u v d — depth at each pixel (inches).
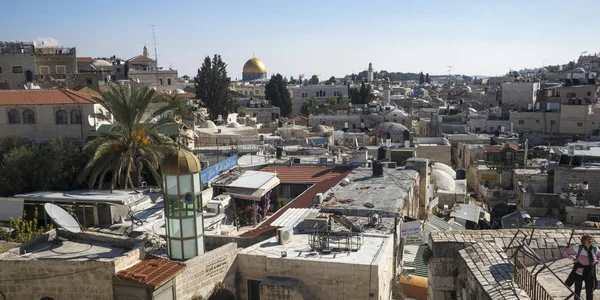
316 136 3363.7
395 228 1005.2
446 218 1723.7
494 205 2245.3
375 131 3703.3
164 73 4397.1
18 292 726.5
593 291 438.9
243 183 1482.5
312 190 1466.5
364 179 1504.7
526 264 518.0
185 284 751.1
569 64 7834.6
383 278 834.8
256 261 857.5
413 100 6520.7
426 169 1692.9
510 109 4330.7
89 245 789.9
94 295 709.9
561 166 1983.3
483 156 2758.4
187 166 827.4
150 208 1337.4
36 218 1194.6
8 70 3029.0
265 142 2682.1
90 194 1389.0
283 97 5659.5
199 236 856.3
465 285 495.8
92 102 1740.9
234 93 5777.6
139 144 1553.9
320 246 879.1
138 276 693.9
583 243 418.6
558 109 3880.4
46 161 1519.4
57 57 3289.9
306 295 815.1
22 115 1722.4
